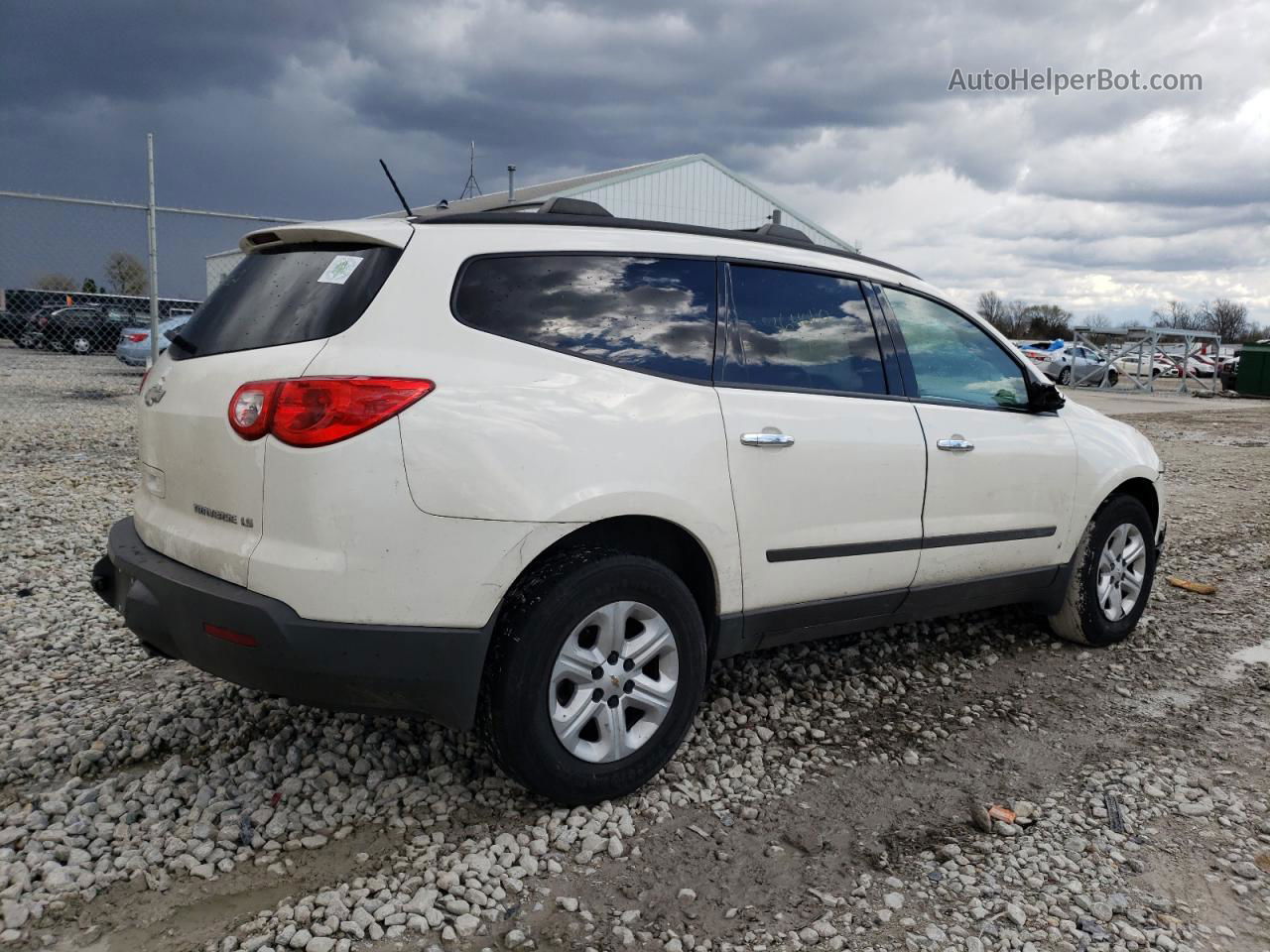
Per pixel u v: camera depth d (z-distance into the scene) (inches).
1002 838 112.8
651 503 114.2
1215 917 98.9
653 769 118.9
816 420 133.5
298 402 98.9
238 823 108.8
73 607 186.7
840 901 99.0
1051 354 1348.4
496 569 103.7
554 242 118.9
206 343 115.7
